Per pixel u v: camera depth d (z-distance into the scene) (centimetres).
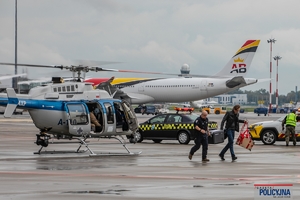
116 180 2423
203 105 19912
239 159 3494
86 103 3803
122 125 3878
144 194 2041
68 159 3425
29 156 3578
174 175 2616
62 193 2061
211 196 2000
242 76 11631
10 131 6794
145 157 3597
